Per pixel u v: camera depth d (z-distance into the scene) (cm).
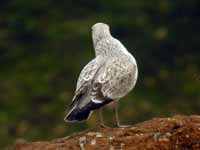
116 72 1314
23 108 2908
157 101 2947
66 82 3038
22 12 3481
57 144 1337
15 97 2977
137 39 3319
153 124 1327
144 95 2977
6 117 2856
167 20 3462
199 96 3009
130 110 2806
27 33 3384
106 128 1341
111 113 2733
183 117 1337
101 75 1307
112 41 1352
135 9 3484
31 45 3328
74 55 3203
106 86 1304
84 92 1300
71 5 3506
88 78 1305
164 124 1320
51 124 2800
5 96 2991
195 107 2947
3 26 3444
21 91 3011
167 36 3362
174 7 3525
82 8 3491
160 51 3284
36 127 2797
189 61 3253
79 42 3272
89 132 1341
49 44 3306
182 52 3297
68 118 1286
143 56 3238
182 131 1298
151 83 3081
